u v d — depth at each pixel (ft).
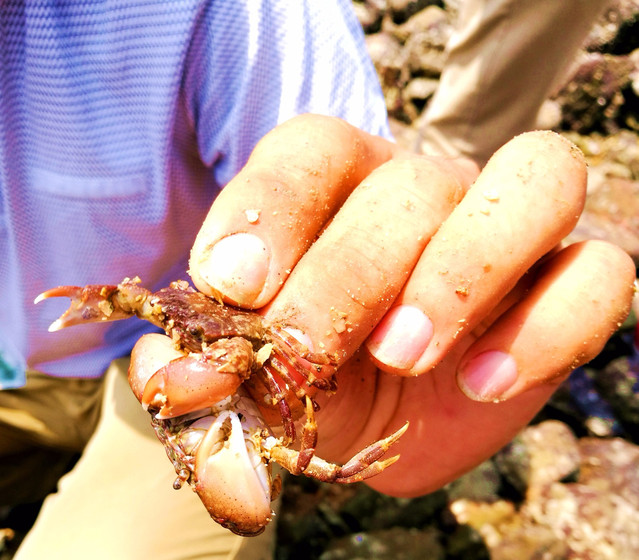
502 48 0.99
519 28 0.97
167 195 0.59
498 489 0.87
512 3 0.96
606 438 0.94
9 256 0.63
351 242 0.36
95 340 0.71
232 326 0.36
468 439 0.53
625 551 0.80
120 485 0.65
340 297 0.35
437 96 1.14
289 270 0.37
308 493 0.88
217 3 0.52
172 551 0.61
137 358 0.39
